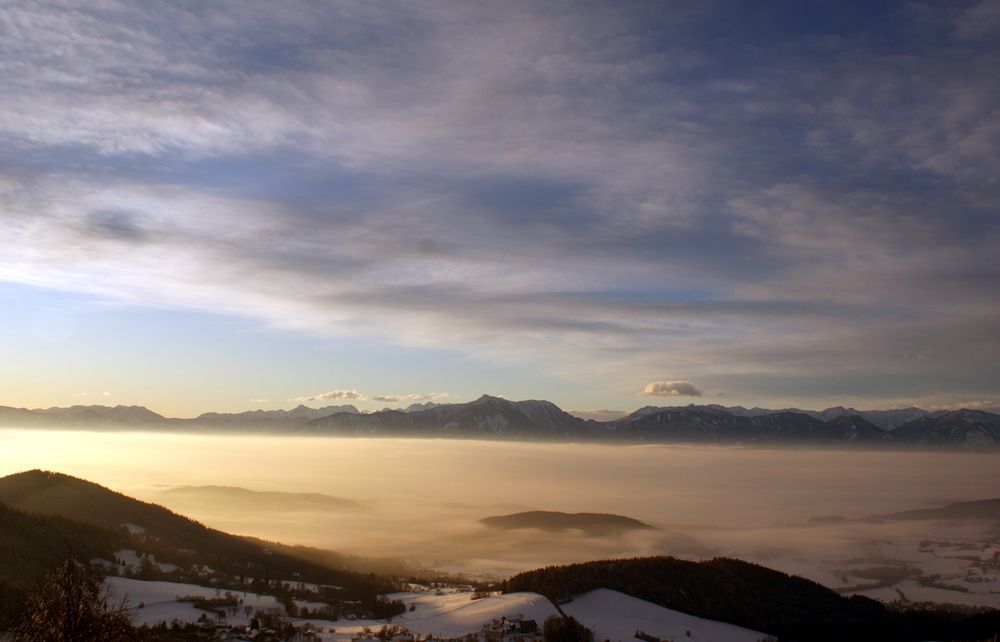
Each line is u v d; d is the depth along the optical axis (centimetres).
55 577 5766
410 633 18075
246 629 16712
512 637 17588
